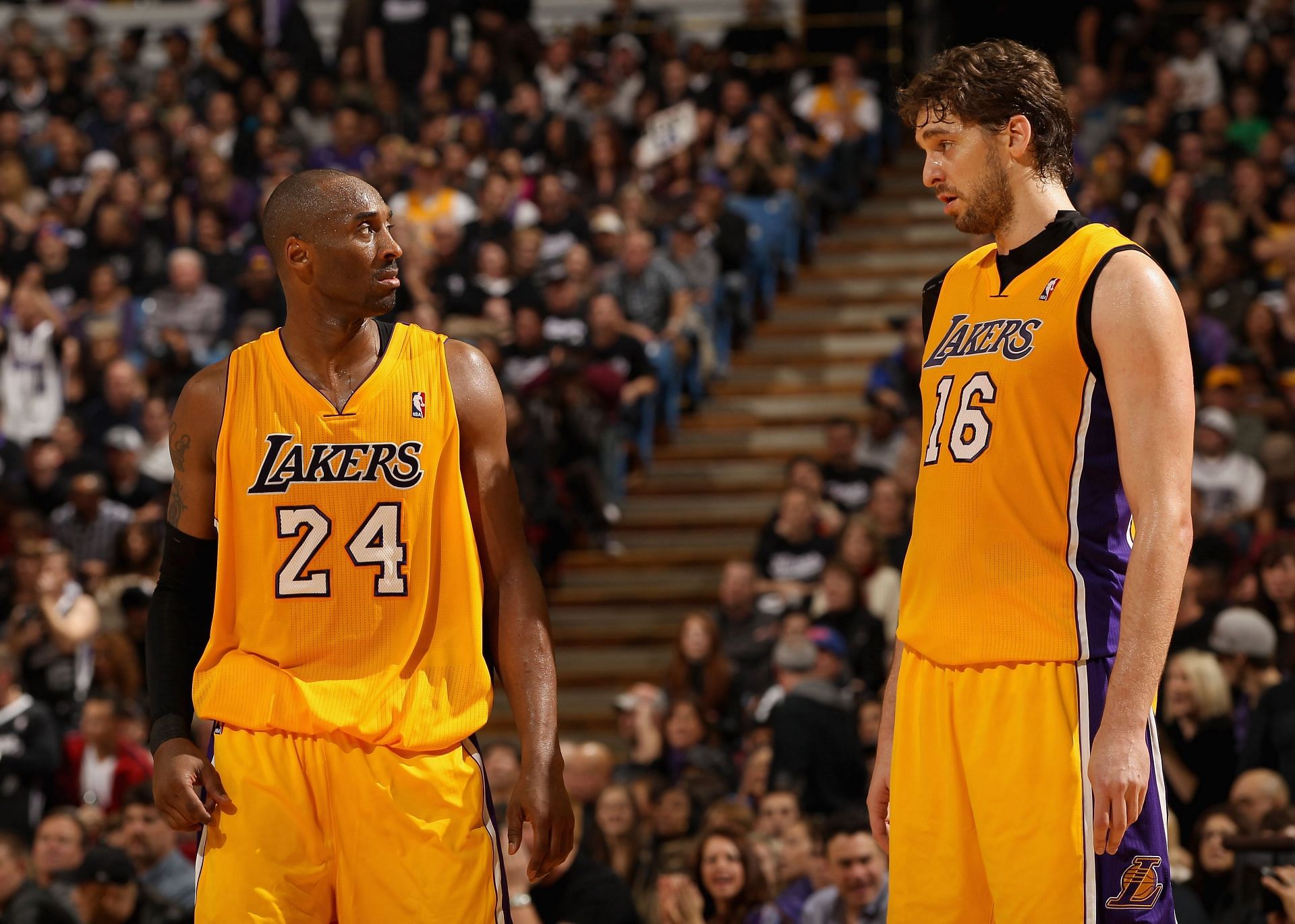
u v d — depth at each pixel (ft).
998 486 29.17
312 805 30.55
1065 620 28.71
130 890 65.77
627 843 69.97
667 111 148.15
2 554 107.55
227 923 30.17
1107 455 28.91
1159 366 27.89
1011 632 29.01
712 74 158.40
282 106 161.27
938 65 30.40
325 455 31.14
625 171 151.02
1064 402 28.86
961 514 29.55
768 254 138.21
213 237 140.77
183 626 32.35
